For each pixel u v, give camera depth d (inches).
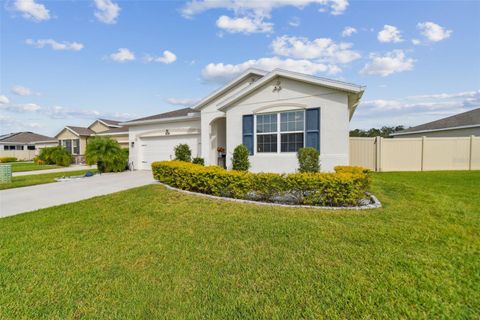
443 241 155.1
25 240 173.2
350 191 233.8
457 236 162.7
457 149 561.6
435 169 566.3
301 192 247.9
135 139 692.1
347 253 140.4
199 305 100.3
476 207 232.5
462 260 130.4
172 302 102.6
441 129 761.6
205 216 215.8
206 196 285.0
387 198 269.6
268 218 204.4
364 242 154.9
